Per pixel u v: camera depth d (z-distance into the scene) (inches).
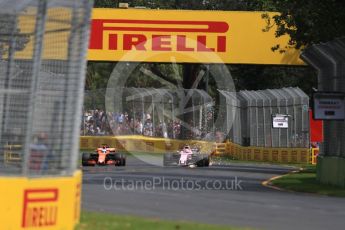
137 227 1647.4
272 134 6240.2
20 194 1523.1
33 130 1592.0
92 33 5285.4
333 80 3373.5
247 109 6614.2
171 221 1796.3
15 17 1935.3
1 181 1524.4
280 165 5570.9
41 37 1537.9
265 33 5334.6
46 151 1593.3
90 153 4958.2
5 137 1974.7
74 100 1594.5
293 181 3560.5
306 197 2672.2
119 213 1988.2
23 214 1526.8
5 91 1555.1
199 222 1813.5
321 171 3533.5
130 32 5300.2
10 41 1996.8
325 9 4005.9
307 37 4328.3
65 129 1603.1
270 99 6225.4
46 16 1539.1
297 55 5344.5
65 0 1565.0
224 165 5290.4
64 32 1663.4
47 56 1736.0
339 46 3093.0
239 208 2190.0
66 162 1610.5
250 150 6456.7
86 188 2883.9
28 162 1555.1
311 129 5438.0
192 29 5315.0
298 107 5999.0
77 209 1712.6
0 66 2239.2
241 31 5324.8
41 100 1612.9
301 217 1980.8
